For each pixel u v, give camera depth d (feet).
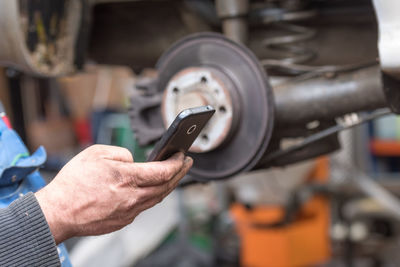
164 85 2.86
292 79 2.84
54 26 3.49
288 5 3.28
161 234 6.77
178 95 2.65
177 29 3.98
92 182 1.95
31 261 1.86
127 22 4.09
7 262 1.84
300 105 2.74
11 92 4.01
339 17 3.37
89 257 5.31
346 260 7.20
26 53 3.24
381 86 2.47
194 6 3.46
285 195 6.57
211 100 2.56
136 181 1.95
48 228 1.89
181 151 2.08
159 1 3.91
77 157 2.06
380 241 7.86
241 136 2.62
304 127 2.95
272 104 2.53
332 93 2.66
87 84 9.50
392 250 7.59
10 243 1.86
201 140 2.61
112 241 5.74
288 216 6.68
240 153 2.64
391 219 7.66
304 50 3.50
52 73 3.50
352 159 7.53
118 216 2.01
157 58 4.16
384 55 2.35
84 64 3.79
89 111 9.81
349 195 7.32
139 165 1.94
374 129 9.95
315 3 3.40
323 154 3.02
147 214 6.67
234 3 2.92
